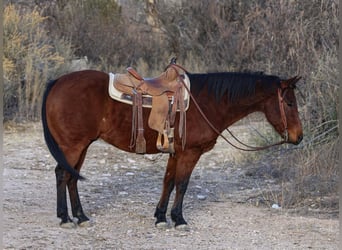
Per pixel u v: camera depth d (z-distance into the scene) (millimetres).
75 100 6707
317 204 8117
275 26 11875
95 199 8336
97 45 17672
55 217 7348
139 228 6984
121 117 6719
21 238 6457
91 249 6199
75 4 18359
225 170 10266
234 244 6469
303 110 9680
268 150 10211
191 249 6266
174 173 7043
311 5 11430
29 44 14180
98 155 11172
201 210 7867
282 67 11562
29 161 10523
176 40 17828
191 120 6770
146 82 6773
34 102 13562
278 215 7652
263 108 7008
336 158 8789
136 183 9438
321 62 9742
